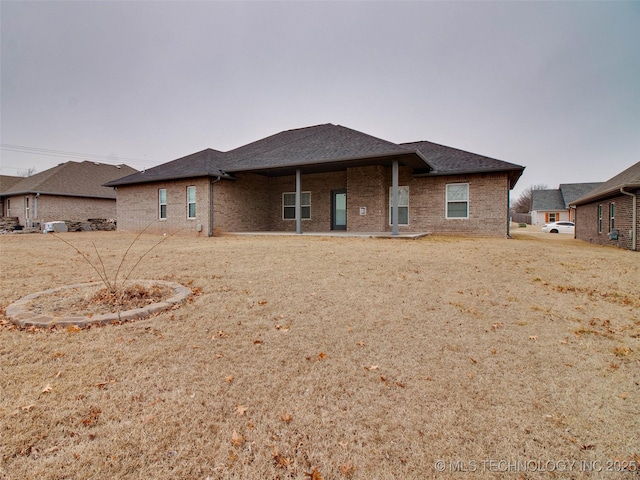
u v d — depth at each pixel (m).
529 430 2.08
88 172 26.12
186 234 14.98
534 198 42.91
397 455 1.86
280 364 2.83
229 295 4.64
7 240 11.82
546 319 4.02
